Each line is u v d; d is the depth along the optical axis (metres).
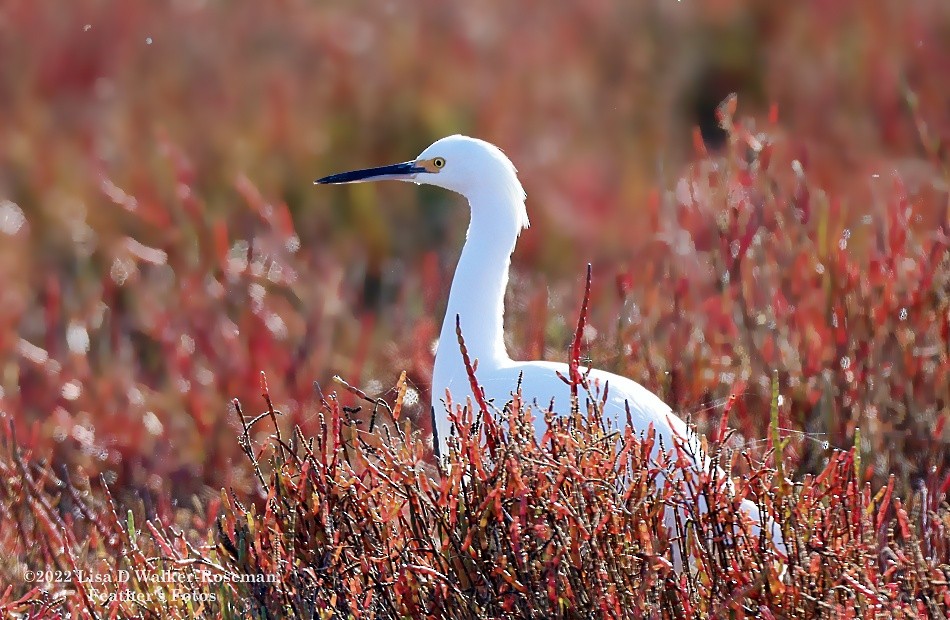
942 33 18.92
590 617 6.00
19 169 16.89
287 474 6.82
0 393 11.35
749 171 10.83
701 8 20.77
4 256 14.80
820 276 10.00
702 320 10.13
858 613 6.00
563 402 7.89
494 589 6.14
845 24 19.45
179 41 20.22
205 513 9.67
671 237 10.94
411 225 16.08
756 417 9.53
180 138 17.41
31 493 8.06
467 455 6.39
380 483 6.77
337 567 6.43
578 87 19.20
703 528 6.39
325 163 17.33
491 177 8.88
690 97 19.36
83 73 19.45
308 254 14.21
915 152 15.91
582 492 6.09
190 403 10.66
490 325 8.80
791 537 6.34
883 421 9.38
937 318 9.57
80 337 12.16
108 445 10.43
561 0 21.84
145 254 13.21
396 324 12.69
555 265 15.20
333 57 19.86
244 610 6.60
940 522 7.12
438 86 19.25
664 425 7.66
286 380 10.91
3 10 20.31
